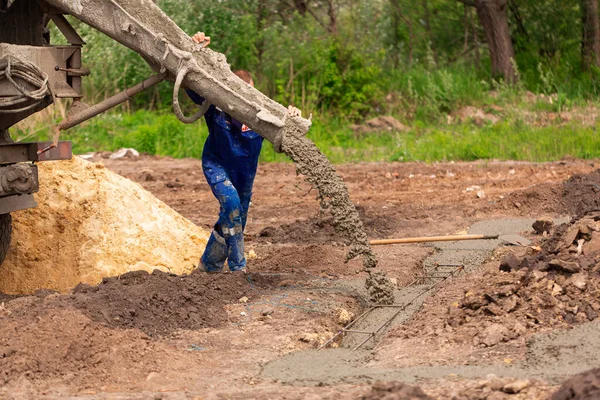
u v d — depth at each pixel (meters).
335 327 7.72
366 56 27.72
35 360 6.33
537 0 28.38
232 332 7.36
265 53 27.14
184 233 9.84
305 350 6.93
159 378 6.19
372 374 6.06
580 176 13.21
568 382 5.07
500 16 26.75
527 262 8.27
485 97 25.14
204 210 14.47
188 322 7.50
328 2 29.56
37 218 9.33
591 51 26.97
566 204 12.51
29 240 9.25
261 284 8.87
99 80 26.19
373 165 19.62
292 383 6.03
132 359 6.52
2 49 7.62
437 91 25.66
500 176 16.78
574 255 8.12
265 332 7.36
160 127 23.48
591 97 24.94
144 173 18.58
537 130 21.33
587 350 6.15
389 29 31.41
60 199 9.45
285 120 7.90
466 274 9.23
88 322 6.85
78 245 9.24
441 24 31.67
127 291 7.73
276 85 26.77
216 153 8.64
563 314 7.04
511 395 5.34
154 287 7.92
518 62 27.89
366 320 7.93
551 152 19.38
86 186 9.55
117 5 7.77
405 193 15.41
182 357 6.63
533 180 15.77
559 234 8.80
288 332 7.34
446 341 6.80
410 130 24.06
